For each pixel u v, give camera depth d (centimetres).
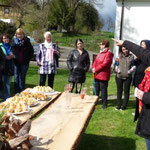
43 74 564
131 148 355
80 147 352
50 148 186
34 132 218
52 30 3947
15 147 169
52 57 559
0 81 471
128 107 561
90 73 1145
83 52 538
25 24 2683
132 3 1261
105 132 412
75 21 3822
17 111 264
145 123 225
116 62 527
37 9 2723
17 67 575
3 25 1374
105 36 3403
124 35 1302
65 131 221
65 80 881
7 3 3453
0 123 182
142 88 271
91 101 338
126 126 440
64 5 3712
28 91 358
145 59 221
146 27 1263
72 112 282
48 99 333
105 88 539
